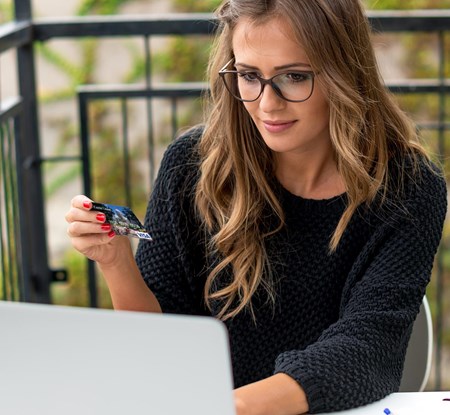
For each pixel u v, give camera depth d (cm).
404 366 196
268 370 194
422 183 189
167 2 767
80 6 766
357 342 166
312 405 155
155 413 118
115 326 114
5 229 324
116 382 117
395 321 171
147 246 205
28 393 118
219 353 115
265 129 177
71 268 671
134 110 702
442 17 321
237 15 173
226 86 187
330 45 173
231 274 195
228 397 117
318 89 175
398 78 701
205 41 734
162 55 738
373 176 187
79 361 116
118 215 172
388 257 182
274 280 191
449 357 549
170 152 206
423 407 158
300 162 191
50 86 744
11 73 762
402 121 192
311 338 191
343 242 189
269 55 171
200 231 202
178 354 115
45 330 115
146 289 193
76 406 118
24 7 321
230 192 195
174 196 202
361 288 179
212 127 195
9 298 326
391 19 321
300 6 170
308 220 192
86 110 331
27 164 333
